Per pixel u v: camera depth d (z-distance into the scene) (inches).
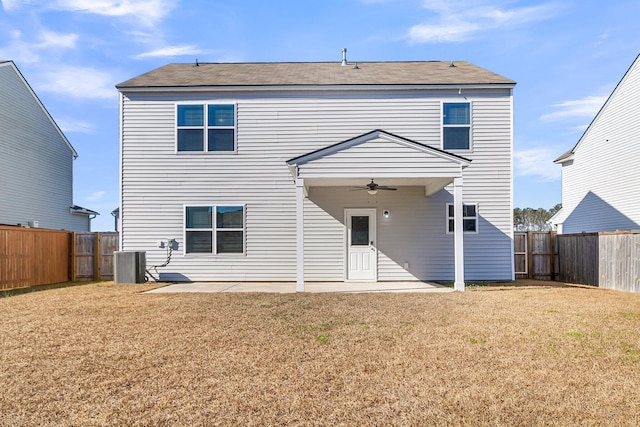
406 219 488.1
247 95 490.0
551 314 276.8
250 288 425.7
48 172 811.4
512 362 175.8
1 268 427.2
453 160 393.7
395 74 528.4
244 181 487.5
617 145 701.9
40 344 205.6
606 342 206.2
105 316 273.7
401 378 158.1
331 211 487.5
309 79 504.7
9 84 698.8
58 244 516.7
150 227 484.4
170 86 481.7
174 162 486.6
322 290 404.5
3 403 136.3
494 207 486.0
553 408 131.3
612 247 434.9
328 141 486.3
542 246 538.6
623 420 123.3
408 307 305.4
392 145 394.3
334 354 188.1
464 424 121.4
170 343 206.5
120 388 149.3
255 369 168.6
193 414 128.6
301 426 121.2
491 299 342.3
